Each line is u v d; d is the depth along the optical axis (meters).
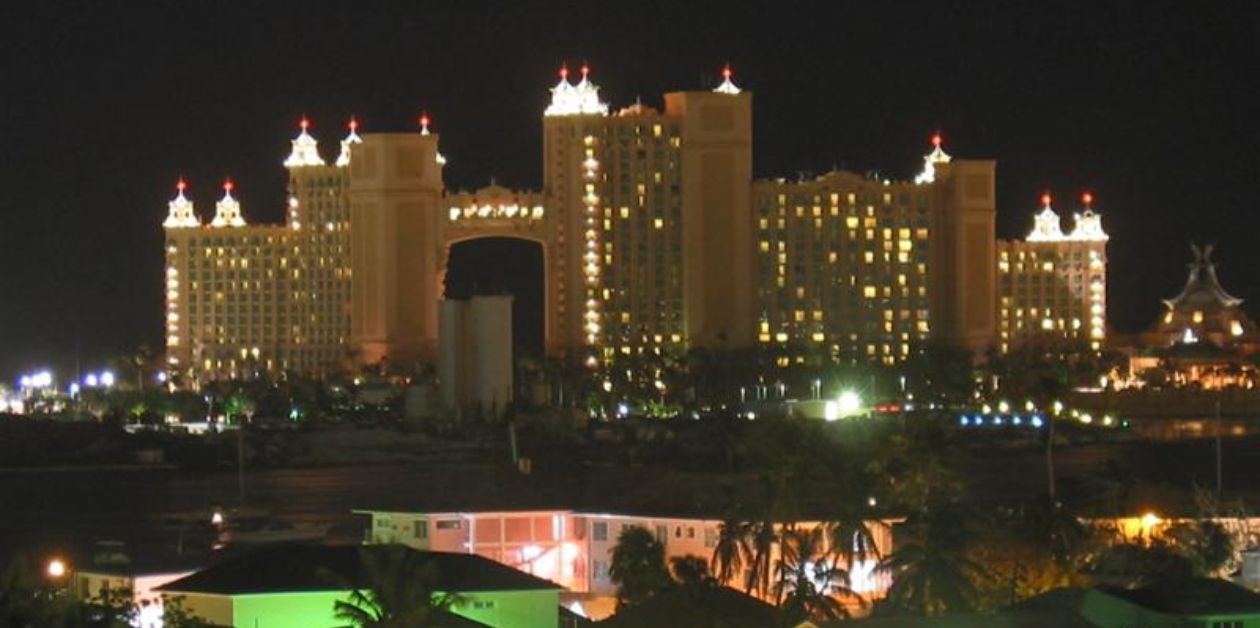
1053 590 193.50
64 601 175.62
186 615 177.25
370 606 171.75
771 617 195.62
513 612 182.12
